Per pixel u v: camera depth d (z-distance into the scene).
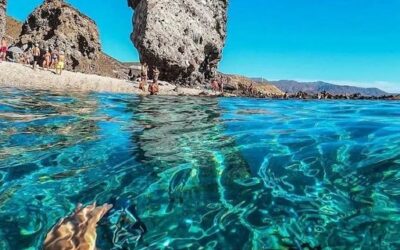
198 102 16.23
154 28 30.20
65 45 32.09
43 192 4.17
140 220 3.54
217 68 36.25
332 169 4.70
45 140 6.47
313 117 8.98
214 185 4.37
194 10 32.59
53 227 3.34
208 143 6.30
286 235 3.30
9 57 28.64
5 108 9.99
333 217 3.57
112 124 8.40
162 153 5.71
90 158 5.46
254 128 7.61
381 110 10.20
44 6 33.16
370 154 5.10
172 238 3.23
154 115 10.34
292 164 4.96
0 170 4.84
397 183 4.22
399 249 3.07
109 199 4.01
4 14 29.14
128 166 5.07
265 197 4.01
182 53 31.77
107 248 3.01
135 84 26.09
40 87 19.88
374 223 3.45
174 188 4.31
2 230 3.32
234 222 3.50
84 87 22.77
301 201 3.90
